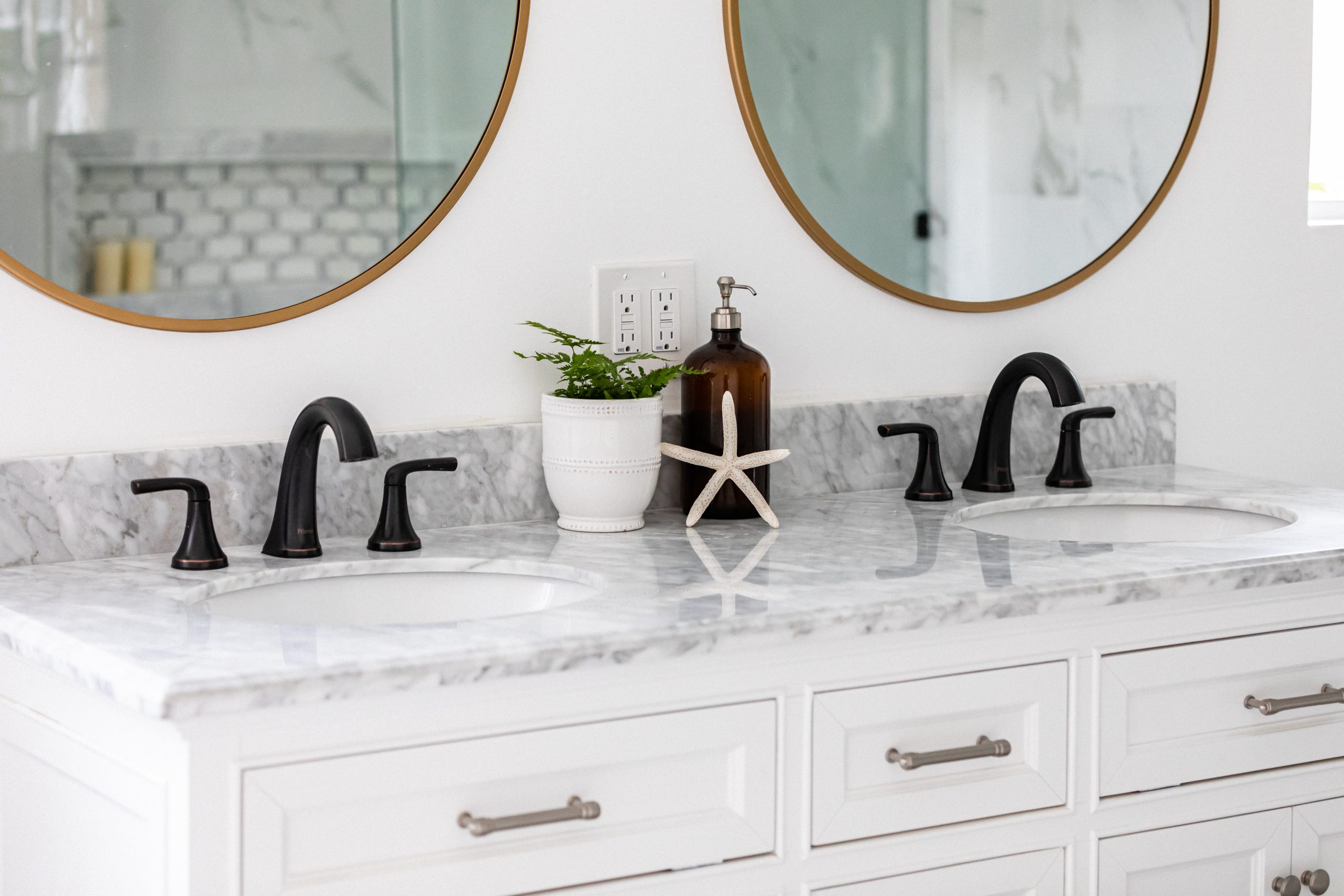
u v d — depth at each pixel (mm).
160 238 1394
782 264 1707
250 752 955
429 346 1529
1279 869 1379
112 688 955
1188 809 1323
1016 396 1784
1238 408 2033
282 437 1461
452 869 1027
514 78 1531
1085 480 1761
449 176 1516
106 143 1363
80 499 1350
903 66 1739
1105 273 1908
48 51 1334
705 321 1670
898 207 1757
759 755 1130
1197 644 1304
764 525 1533
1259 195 2008
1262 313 2033
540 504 1573
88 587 1234
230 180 1419
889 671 1175
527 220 1564
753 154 1677
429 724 1009
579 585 1311
